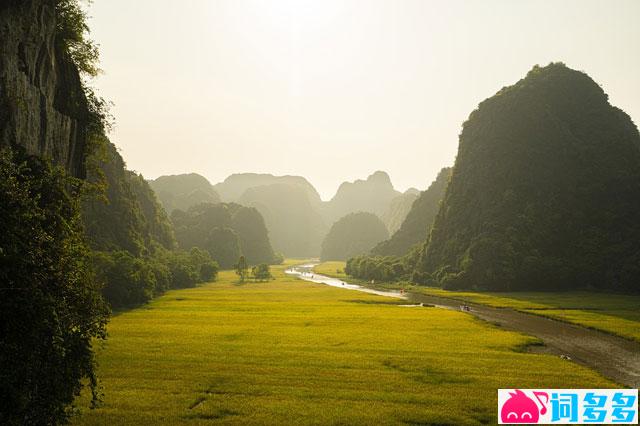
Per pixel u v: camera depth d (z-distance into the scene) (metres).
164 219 169.00
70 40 33.50
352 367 31.33
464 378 28.81
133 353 35.09
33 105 25.48
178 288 106.88
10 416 14.02
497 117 132.12
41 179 20.03
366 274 143.00
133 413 23.00
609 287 95.38
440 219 136.75
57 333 15.79
